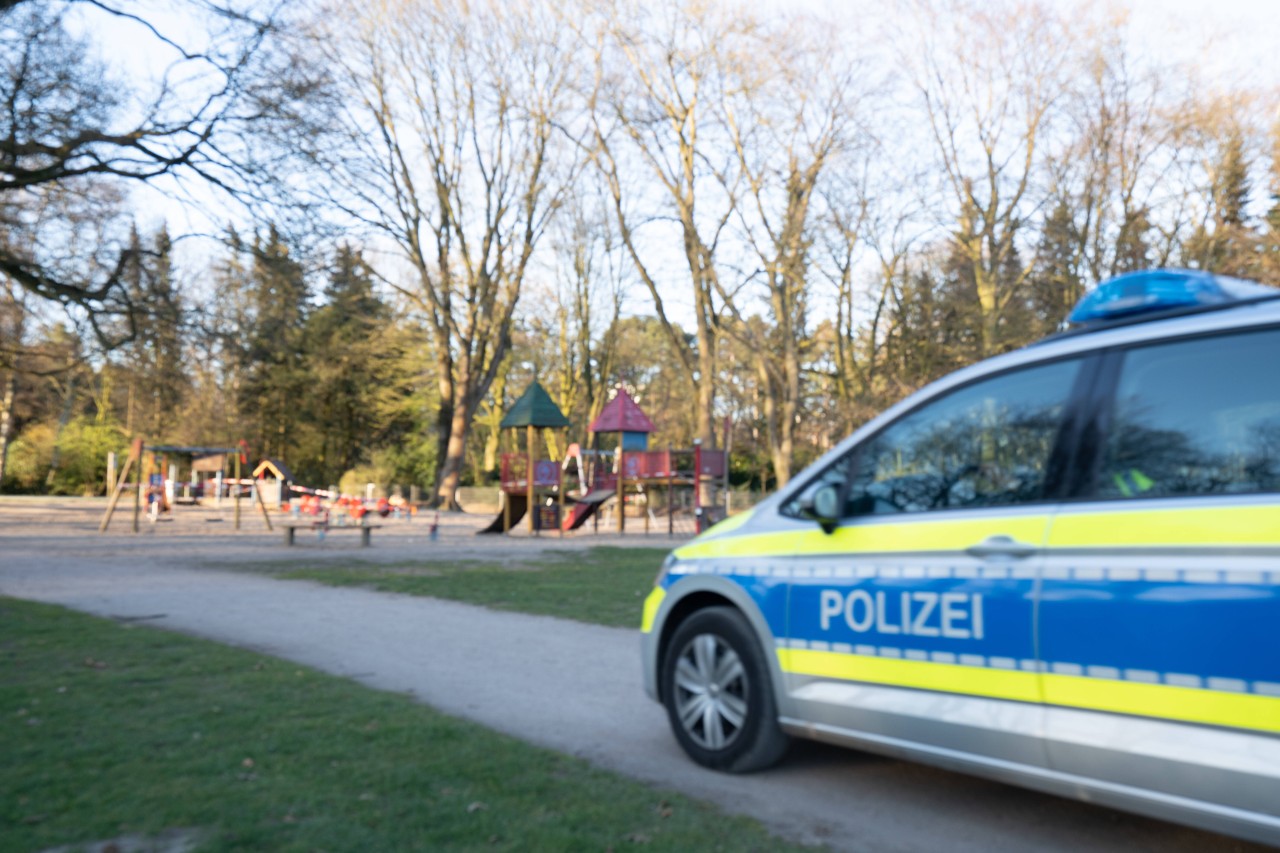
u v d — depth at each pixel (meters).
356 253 20.83
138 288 20.11
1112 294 4.22
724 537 5.32
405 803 4.23
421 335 52.81
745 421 59.59
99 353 22.11
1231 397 3.61
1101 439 3.92
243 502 50.66
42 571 15.91
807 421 51.31
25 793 4.29
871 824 4.34
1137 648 3.55
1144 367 3.90
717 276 41.38
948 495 4.39
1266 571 3.26
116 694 6.30
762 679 4.91
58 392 63.62
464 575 15.99
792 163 39.75
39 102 17.03
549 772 4.80
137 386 27.69
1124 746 3.56
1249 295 4.10
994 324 35.34
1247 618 3.28
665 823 4.15
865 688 4.46
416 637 9.55
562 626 10.39
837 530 4.74
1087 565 3.74
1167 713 3.46
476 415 59.88
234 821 3.96
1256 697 3.25
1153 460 3.74
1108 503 3.79
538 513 29.67
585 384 56.59
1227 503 3.46
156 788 4.36
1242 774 3.26
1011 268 36.31
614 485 33.16
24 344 26.69
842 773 5.12
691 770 5.14
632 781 4.76
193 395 54.44
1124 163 31.00
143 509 40.91
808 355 52.25
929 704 4.20
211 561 18.45
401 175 44.56
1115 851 4.08
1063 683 3.75
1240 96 28.69
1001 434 4.27
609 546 24.41
